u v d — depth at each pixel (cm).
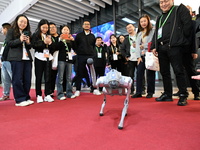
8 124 125
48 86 243
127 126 114
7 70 270
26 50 217
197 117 130
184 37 177
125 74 339
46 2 562
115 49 342
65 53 264
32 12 632
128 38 295
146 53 230
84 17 723
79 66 298
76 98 260
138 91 251
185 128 106
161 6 196
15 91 209
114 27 605
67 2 564
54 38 267
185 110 153
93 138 94
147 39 240
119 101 215
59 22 753
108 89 126
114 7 606
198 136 93
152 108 167
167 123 117
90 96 279
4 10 687
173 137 92
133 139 91
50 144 87
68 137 96
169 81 208
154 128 108
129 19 568
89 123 123
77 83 298
